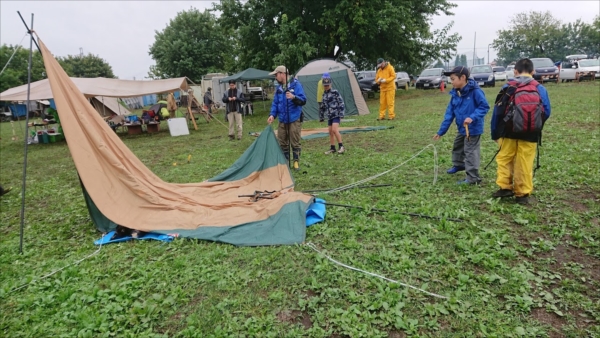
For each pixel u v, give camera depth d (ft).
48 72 16.80
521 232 13.99
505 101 15.58
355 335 9.32
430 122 39.45
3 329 10.68
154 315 10.67
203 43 155.94
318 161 26.48
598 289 10.55
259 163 22.45
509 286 10.84
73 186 27.32
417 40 78.13
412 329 9.40
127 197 17.66
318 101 50.62
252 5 69.82
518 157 15.85
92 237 16.83
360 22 62.75
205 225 16.35
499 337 9.04
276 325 9.99
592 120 32.94
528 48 199.41
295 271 12.41
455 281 11.23
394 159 25.25
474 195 17.63
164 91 51.52
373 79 81.05
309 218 16.25
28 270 14.05
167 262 13.66
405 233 14.34
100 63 211.20
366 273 11.85
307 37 64.69
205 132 52.16
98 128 18.19
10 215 21.56
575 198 16.63
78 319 10.68
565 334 9.05
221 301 11.12
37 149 48.88
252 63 72.38
